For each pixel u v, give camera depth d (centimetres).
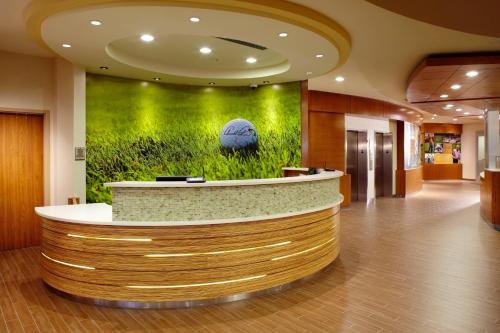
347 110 1054
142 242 382
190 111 789
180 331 338
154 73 691
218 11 406
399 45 559
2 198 613
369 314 370
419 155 1605
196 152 791
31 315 372
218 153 805
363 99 1104
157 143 755
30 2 413
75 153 627
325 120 1020
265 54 654
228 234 397
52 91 640
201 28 457
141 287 384
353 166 1189
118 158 712
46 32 470
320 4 420
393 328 341
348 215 944
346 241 670
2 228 614
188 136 785
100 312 378
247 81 770
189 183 379
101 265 390
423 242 662
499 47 567
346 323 352
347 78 799
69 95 627
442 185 1786
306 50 546
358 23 474
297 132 785
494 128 1070
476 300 404
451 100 958
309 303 397
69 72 627
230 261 399
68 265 405
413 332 333
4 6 425
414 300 404
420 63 645
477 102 976
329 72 712
